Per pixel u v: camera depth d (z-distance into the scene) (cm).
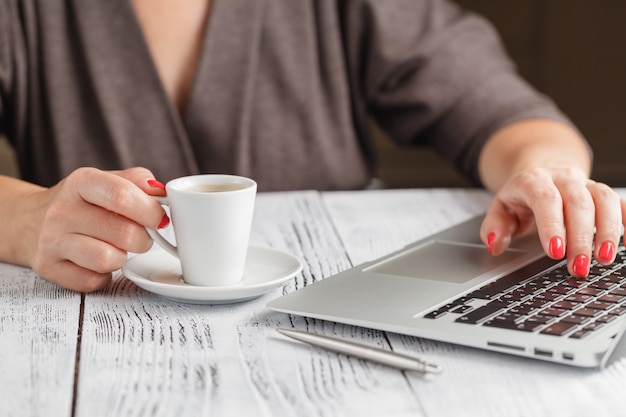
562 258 81
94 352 65
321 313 68
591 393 57
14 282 83
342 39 150
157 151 139
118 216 77
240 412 55
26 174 143
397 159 286
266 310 74
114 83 137
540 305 67
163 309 75
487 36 149
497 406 56
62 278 79
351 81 151
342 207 113
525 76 277
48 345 67
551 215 78
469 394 57
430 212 110
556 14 273
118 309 75
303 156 148
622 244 86
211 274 75
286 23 144
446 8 153
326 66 149
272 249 85
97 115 138
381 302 70
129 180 78
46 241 79
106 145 139
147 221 76
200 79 138
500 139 127
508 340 60
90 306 76
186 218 74
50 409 56
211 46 138
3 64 135
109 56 136
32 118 139
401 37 146
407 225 104
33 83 138
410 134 147
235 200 73
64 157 138
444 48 143
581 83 277
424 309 68
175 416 55
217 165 142
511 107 132
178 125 138
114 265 77
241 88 140
